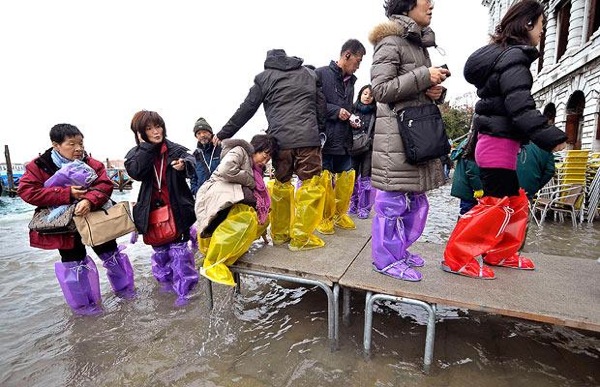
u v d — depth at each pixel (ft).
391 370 7.00
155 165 10.08
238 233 8.64
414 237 8.09
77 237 9.48
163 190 10.26
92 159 9.98
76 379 6.99
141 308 10.02
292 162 10.32
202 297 10.66
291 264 8.65
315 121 10.22
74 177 8.91
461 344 7.96
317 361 7.34
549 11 49.21
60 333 8.71
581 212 20.22
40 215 9.01
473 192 13.48
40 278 12.69
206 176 17.21
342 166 13.25
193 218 10.63
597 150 35.40
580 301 6.49
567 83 41.81
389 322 9.03
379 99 7.15
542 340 8.13
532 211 20.70
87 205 9.00
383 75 7.05
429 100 7.55
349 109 12.80
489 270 7.66
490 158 7.44
